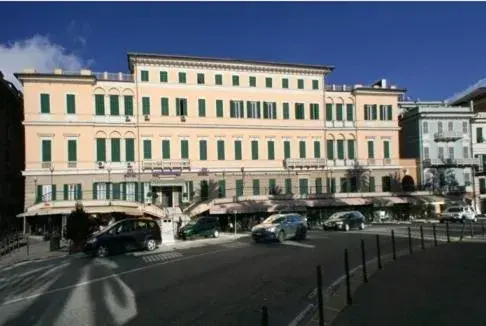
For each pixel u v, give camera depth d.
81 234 26.61
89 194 47.88
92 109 48.72
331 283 13.24
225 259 19.69
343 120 58.41
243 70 54.28
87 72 48.84
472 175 61.03
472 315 8.93
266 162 54.47
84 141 48.25
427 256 17.88
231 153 53.12
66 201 41.19
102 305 11.27
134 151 49.81
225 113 53.16
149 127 50.31
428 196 54.69
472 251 19.08
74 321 9.80
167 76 51.31
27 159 46.47
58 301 11.93
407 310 9.48
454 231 32.06
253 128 54.16
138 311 10.55
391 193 53.00
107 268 18.34
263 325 5.23
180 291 12.76
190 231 33.31
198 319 9.73
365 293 11.34
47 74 47.00
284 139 55.53
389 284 12.35
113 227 24.31
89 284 14.45
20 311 10.90
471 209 49.34
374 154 59.19
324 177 56.59
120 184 48.94
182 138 51.41
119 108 49.66
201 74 52.66
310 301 11.11
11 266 21.27
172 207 47.34
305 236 29.11
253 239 28.14
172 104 51.28
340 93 58.62
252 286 13.24
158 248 26.56
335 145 57.78
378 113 59.84
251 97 54.41
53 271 18.25
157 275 15.80
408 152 63.12
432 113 60.75
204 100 52.50
